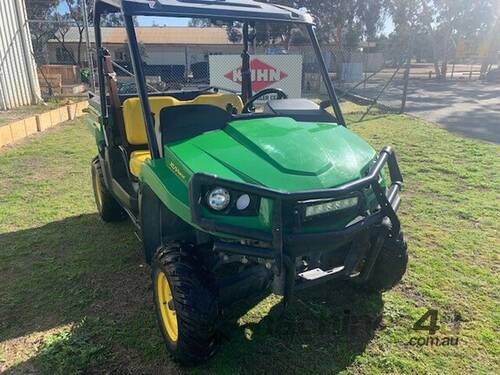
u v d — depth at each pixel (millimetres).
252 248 1990
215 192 2004
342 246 2414
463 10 27938
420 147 6930
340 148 2369
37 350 2393
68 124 9203
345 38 29906
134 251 3547
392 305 2748
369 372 2209
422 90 18000
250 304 2770
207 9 2602
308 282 2186
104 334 2510
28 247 3633
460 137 7727
